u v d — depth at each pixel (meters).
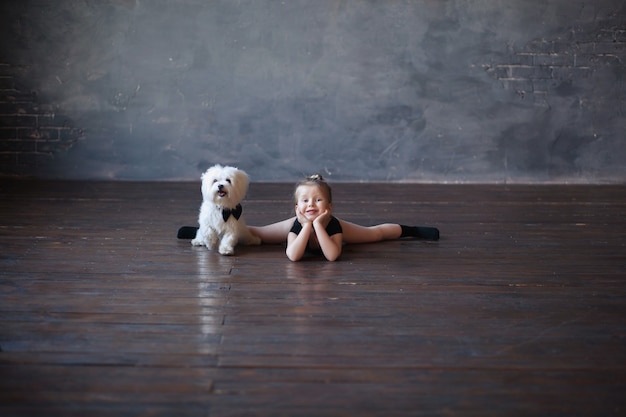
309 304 2.72
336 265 3.32
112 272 3.14
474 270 3.25
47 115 6.14
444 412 1.86
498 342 2.34
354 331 2.43
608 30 6.27
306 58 6.20
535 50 6.28
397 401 1.91
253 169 6.31
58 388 1.96
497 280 3.08
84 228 4.08
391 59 6.23
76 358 2.16
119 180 6.22
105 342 2.30
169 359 2.17
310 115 6.27
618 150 6.40
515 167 6.41
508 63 6.29
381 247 3.71
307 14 6.16
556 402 1.92
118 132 6.20
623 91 6.34
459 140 6.35
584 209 4.95
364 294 2.86
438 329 2.46
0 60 6.06
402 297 2.82
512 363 2.17
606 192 5.80
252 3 6.12
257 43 6.17
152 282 2.99
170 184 6.03
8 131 6.14
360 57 6.22
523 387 2.01
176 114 6.21
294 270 3.22
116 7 6.07
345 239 3.74
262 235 3.73
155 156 6.25
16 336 2.34
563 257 3.51
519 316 2.61
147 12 6.09
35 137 6.17
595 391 1.99
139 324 2.47
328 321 2.53
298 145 6.30
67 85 6.12
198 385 1.99
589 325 2.52
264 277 3.10
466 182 6.39
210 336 2.37
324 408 1.87
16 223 4.20
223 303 2.72
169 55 6.14
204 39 6.14
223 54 6.17
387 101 6.29
